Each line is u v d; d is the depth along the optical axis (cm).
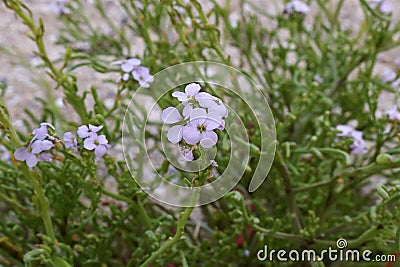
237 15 81
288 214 55
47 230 43
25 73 77
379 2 61
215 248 52
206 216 57
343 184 55
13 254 53
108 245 52
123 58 62
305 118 60
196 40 55
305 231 50
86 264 51
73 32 63
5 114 41
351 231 54
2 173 53
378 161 47
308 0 66
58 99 71
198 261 57
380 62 86
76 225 52
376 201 62
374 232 46
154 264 48
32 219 51
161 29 59
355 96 61
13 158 42
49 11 89
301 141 61
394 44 61
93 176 45
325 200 57
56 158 42
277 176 56
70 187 50
